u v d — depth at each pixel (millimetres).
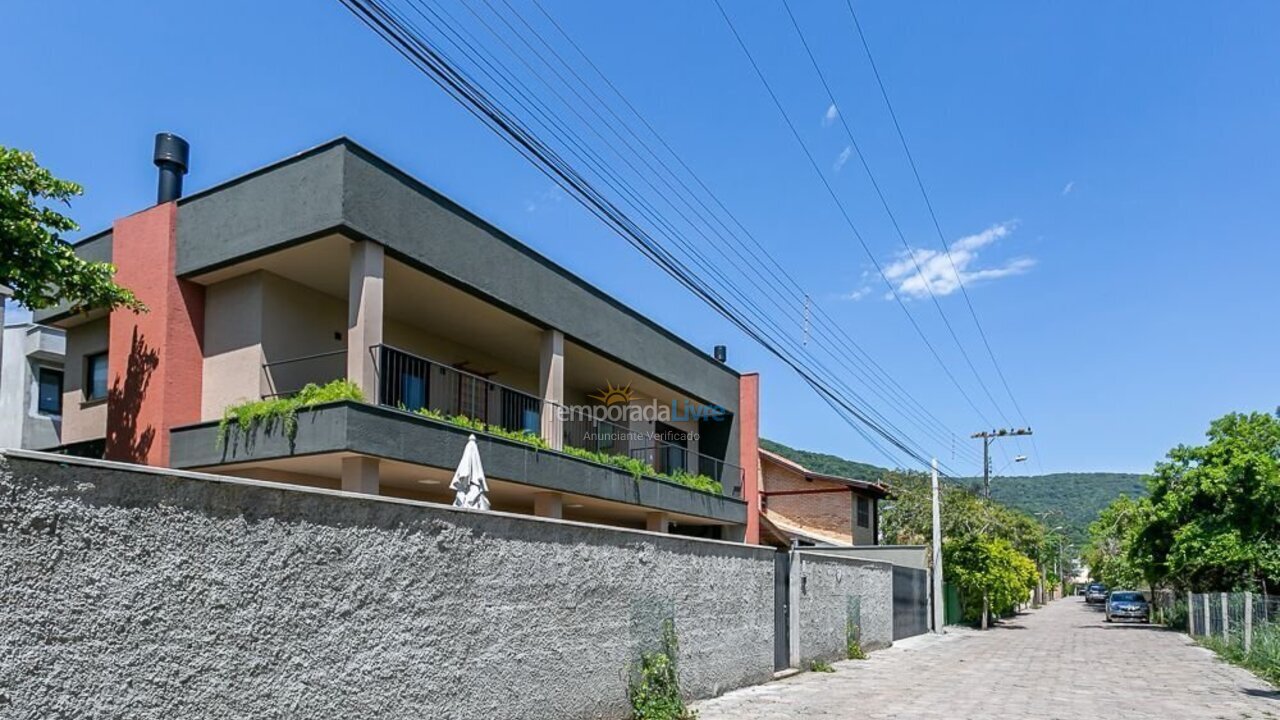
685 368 23719
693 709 11438
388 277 14719
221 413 14328
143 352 14414
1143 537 33875
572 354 19797
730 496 24547
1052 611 58062
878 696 13383
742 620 13641
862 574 20891
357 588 6473
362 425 12547
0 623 4297
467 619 7602
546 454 16672
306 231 12992
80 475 4699
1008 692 14320
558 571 8969
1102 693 14422
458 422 14664
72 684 4574
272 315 14391
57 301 13117
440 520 7375
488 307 16391
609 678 9797
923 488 47000
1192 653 23172
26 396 22891
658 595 11016
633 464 19516
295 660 5906
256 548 5691
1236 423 28672
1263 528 27312
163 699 5020
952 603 36469
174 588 5141
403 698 6812
